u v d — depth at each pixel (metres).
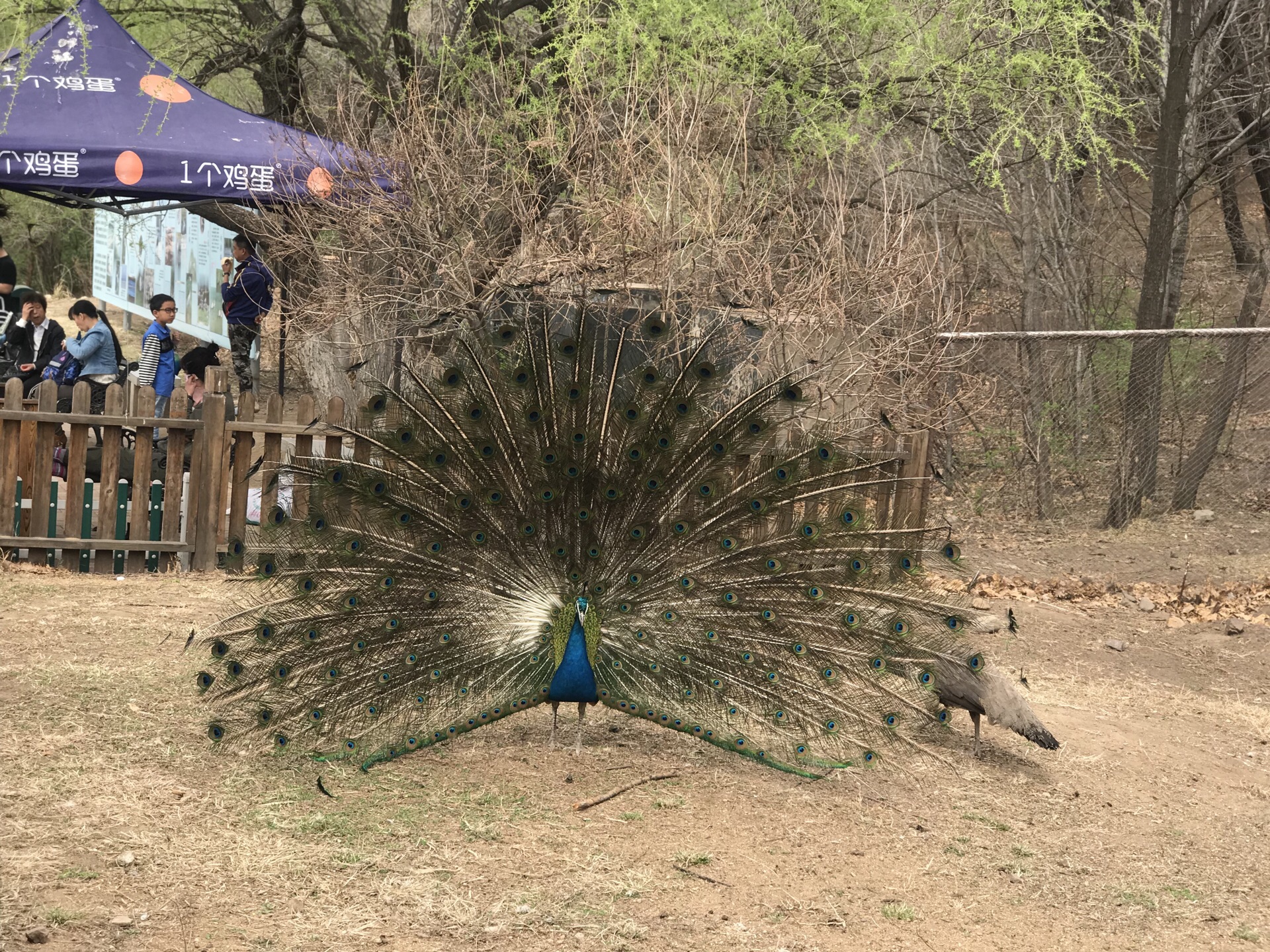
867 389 9.78
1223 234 18.94
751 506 5.52
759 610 5.50
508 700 5.47
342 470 5.43
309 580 5.35
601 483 5.42
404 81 12.85
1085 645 9.41
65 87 10.27
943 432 11.27
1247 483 14.47
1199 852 5.33
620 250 9.44
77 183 9.80
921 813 5.45
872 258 10.45
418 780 5.28
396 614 5.39
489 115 11.72
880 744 5.66
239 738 5.29
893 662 5.52
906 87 12.02
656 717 5.44
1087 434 14.67
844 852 4.91
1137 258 17.19
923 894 4.60
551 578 5.50
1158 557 12.45
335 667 5.33
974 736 6.36
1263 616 10.34
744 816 5.19
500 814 4.96
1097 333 10.95
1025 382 14.21
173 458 8.70
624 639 5.51
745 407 5.59
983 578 11.16
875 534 5.54
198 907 3.91
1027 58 11.28
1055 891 4.77
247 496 8.82
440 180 10.47
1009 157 13.78
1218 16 14.45
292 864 4.29
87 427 8.60
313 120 14.73
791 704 5.50
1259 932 4.56
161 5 14.31
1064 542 13.08
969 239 16.31
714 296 9.72
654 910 4.23
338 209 10.38
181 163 10.03
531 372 5.49
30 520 8.58
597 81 11.05
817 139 11.18
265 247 12.18
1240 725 7.64
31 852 4.15
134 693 5.96
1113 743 6.86
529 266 9.71
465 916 4.04
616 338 8.81
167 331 11.05
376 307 10.51
